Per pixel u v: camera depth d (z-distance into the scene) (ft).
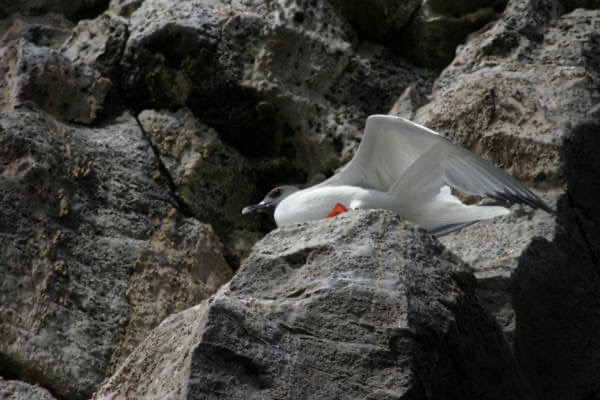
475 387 29.19
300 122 47.91
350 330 27.35
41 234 40.27
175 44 48.11
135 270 41.42
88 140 45.39
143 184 44.98
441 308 28.04
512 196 32.50
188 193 46.06
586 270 38.04
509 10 47.62
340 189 33.83
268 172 48.08
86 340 38.29
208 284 43.09
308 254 29.01
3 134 42.45
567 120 40.70
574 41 45.85
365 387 26.61
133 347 38.96
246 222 47.24
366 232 29.25
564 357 35.70
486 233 38.09
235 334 26.91
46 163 42.27
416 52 52.60
